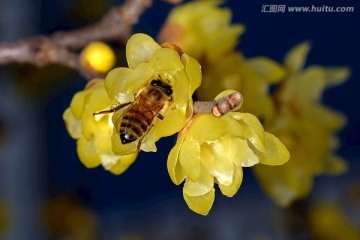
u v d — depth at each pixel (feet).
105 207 1.70
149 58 0.89
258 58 1.09
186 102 0.88
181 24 1.09
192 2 1.10
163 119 0.88
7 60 1.07
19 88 1.23
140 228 1.68
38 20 1.24
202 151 0.89
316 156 1.11
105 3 1.24
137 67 0.88
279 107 1.10
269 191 1.11
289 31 1.37
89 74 1.05
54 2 1.24
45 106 1.26
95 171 1.38
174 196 1.72
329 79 1.12
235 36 1.09
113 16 1.07
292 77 1.11
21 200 1.25
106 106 0.92
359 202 1.40
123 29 1.07
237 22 1.34
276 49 1.36
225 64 1.08
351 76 1.51
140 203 1.71
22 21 1.23
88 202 1.34
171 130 0.88
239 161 0.89
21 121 1.24
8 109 1.23
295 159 1.10
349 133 1.60
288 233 1.29
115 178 1.71
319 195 1.50
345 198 1.41
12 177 1.24
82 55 1.05
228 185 0.89
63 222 1.31
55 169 1.30
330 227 1.28
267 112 1.08
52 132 1.28
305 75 1.11
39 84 1.23
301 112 1.11
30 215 1.26
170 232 1.65
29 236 1.26
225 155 0.89
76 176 1.33
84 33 1.07
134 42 0.89
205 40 1.08
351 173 1.58
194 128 0.88
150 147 0.89
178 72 0.88
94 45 1.05
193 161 0.87
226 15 1.09
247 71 1.08
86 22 1.23
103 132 0.93
